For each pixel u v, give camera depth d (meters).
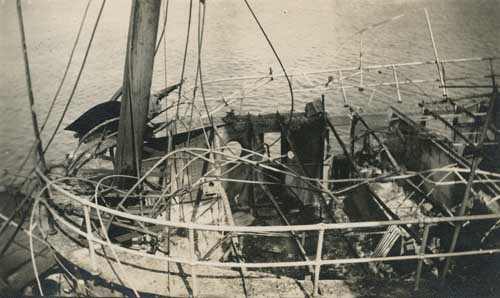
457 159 12.84
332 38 37.59
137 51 9.81
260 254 12.30
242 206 15.92
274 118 16.03
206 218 10.67
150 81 10.18
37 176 9.06
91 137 13.08
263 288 8.04
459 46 30.28
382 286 8.16
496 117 14.04
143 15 9.59
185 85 23.41
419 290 8.07
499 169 12.95
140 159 10.72
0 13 23.20
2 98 21.41
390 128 16.11
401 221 7.32
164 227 10.02
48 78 32.56
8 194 9.41
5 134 18.45
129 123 10.30
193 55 36.12
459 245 10.26
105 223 9.77
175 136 14.29
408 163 16.05
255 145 15.79
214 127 14.32
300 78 30.98
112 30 43.31
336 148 19.00
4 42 23.48
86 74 32.88
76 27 44.22
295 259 12.12
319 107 16.56
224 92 29.42
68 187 10.80
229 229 7.12
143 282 8.09
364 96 27.47
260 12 50.88
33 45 38.91
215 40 39.66
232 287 8.05
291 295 7.91
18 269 8.40
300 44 37.72
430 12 40.78
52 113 27.67
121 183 10.74
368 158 16.22
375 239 12.66
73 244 8.93
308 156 16.23
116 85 31.33
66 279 8.52
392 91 27.16
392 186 15.07
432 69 28.94
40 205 9.30
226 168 15.34
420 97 25.48
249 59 35.03
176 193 10.62
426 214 13.38
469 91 23.70
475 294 7.99
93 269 8.08
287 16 48.09
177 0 56.56
